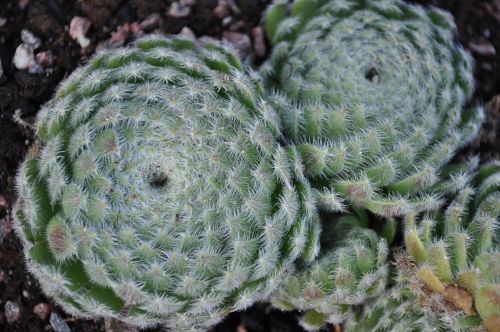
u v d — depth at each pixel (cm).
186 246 15
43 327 20
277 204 16
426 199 17
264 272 16
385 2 19
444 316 17
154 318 16
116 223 16
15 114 20
